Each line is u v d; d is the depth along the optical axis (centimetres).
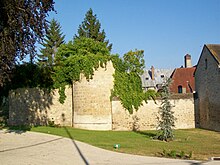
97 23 5416
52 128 2558
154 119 2948
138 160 1254
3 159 1234
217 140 2153
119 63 2998
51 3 1717
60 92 2938
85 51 3291
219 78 2784
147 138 2169
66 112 2936
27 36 1664
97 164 1162
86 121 2744
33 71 2955
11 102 2959
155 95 2972
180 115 3139
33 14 1614
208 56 3038
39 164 1150
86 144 1694
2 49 1505
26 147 1546
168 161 1237
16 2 1502
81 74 2778
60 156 1322
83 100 2766
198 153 1520
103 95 2783
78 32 5394
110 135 2284
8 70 1684
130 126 2872
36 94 2936
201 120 3188
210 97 2984
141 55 5350
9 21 1491
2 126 2734
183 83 4897
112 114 2838
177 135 2478
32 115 2922
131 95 2900
